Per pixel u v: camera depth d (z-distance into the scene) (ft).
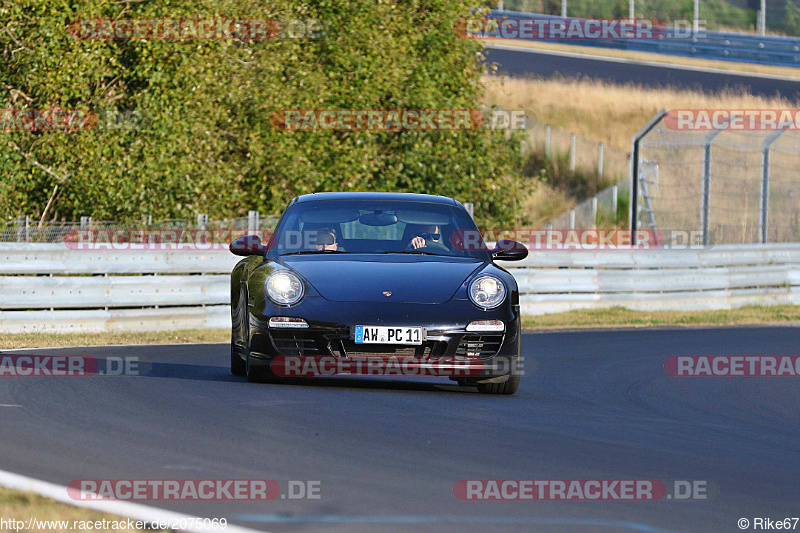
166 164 205.87
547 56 508.94
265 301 88.12
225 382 92.73
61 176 209.26
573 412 84.02
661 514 50.06
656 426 78.59
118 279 156.46
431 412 79.46
